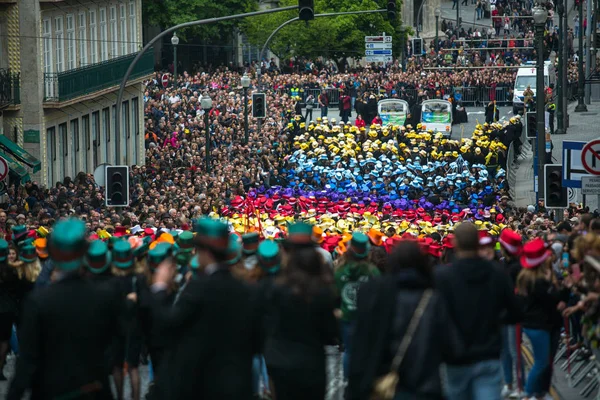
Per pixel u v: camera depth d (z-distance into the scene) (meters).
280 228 50.25
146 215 57.97
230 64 166.00
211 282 18.19
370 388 18.19
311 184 91.81
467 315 20.31
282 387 19.95
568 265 30.12
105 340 18.36
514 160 111.94
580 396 27.94
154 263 23.17
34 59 83.69
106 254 22.19
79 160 93.31
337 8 170.00
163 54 174.88
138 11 111.44
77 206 65.94
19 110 84.00
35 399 18.16
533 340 25.14
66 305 17.94
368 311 18.39
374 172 91.44
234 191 76.38
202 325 18.11
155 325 18.97
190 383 18.16
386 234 43.78
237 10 168.62
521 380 26.98
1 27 83.31
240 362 18.23
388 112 136.88
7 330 29.53
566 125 121.81
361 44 169.38
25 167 83.88
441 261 32.91
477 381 20.45
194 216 60.91
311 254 20.11
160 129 106.88
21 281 29.33
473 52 177.62
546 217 57.38
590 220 29.92
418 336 18.14
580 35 133.75
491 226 59.78
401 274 18.47
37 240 32.22
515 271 26.45
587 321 25.22
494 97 151.88
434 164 93.62
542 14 60.12
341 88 148.12
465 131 136.00
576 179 46.00
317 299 19.88
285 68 167.38
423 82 148.12
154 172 84.75
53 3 88.06
